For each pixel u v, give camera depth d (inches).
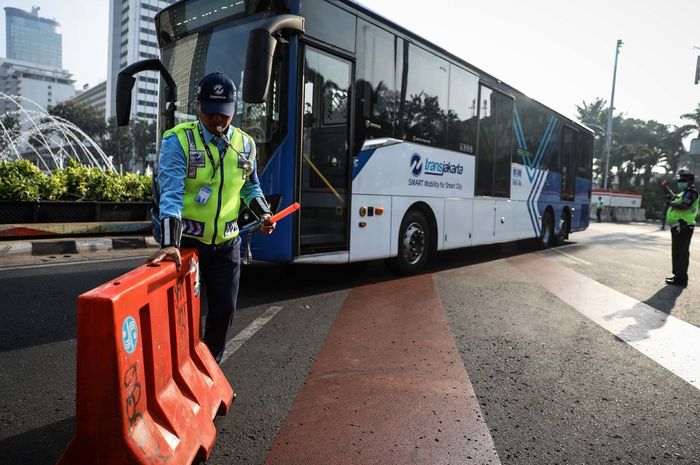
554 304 237.6
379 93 259.0
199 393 98.2
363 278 288.7
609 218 1489.9
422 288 263.1
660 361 162.1
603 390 136.7
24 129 3058.6
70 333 166.9
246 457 97.6
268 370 142.9
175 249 88.0
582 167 587.8
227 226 106.4
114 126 3289.9
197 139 98.0
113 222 383.2
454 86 320.2
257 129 217.6
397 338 176.1
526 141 428.5
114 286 71.4
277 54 209.6
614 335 189.8
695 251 566.6
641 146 2032.5
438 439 106.8
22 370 136.2
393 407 121.5
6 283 233.1
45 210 360.5
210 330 117.1
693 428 116.2
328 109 230.2
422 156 293.6
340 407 120.7
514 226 417.1
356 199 249.0
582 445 106.7
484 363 154.2
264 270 305.0
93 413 68.2
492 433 110.3
